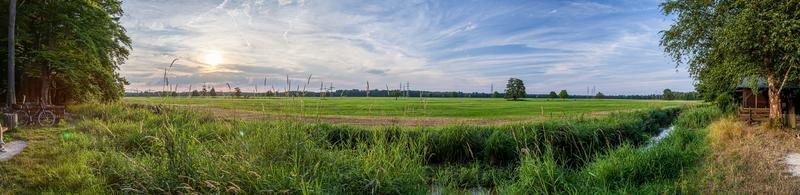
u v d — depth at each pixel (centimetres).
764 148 1106
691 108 3816
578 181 773
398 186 656
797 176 759
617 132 1561
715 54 1986
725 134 1390
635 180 820
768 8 1641
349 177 638
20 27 2353
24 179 690
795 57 1620
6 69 2509
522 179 755
